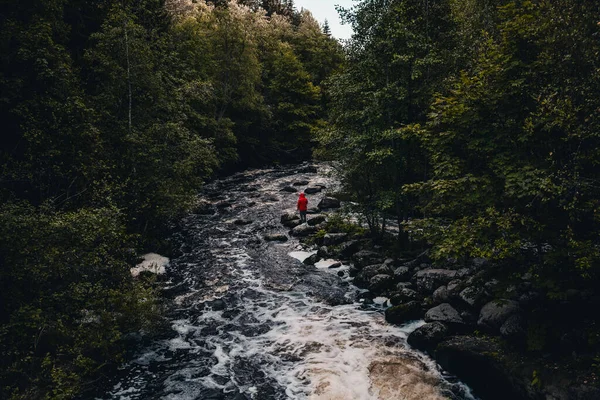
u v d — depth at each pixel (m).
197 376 9.78
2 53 12.70
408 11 15.48
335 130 17.06
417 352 10.49
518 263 8.80
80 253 9.62
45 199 11.56
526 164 7.88
